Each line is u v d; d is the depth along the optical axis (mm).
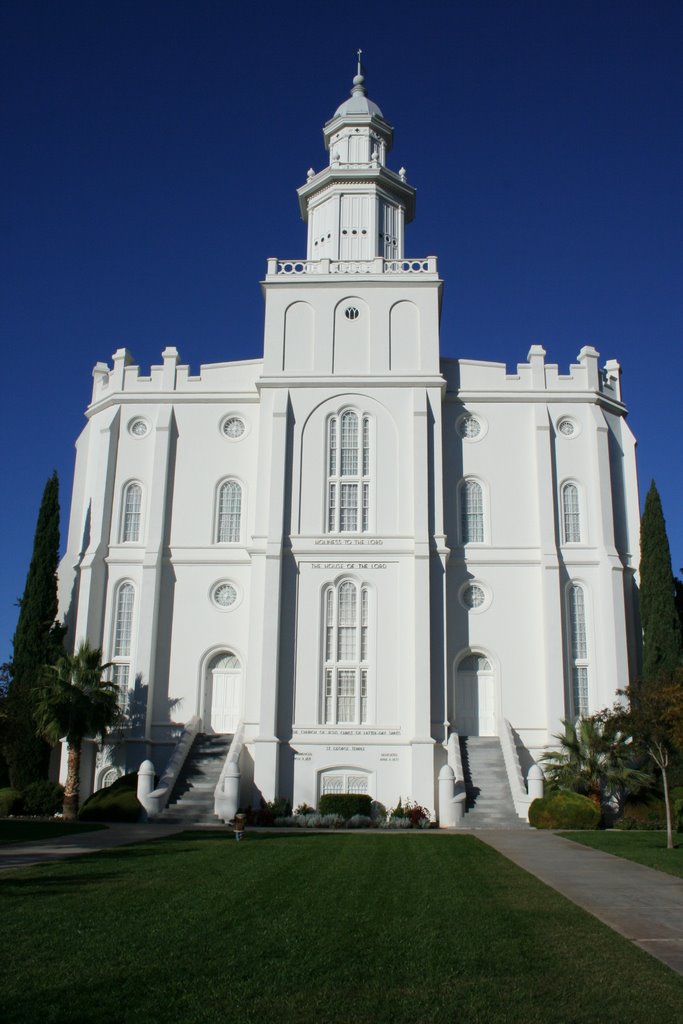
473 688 40656
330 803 35094
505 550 41469
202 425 43844
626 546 43125
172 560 42156
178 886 15805
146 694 39844
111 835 26922
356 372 41812
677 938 12281
